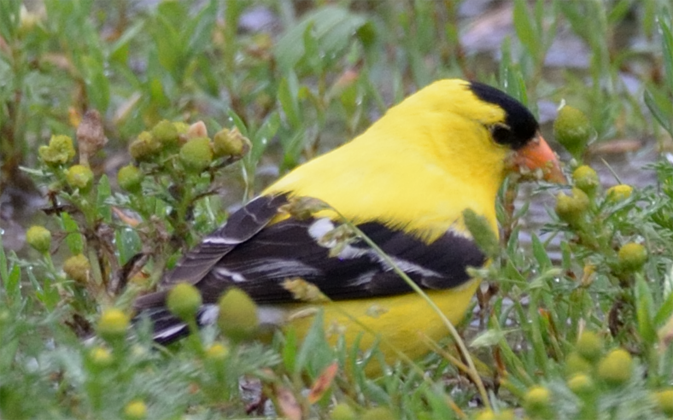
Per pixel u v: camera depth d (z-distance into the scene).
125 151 13.41
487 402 7.63
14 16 12.84
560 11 14.98
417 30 14.71
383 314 8.50
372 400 7.61
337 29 13.80
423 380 8.06
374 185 8.99
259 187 13.11
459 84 9.66
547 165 9.63
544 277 7.89
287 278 8.33
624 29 15.89
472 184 9.54
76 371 6.03
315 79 15.12
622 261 8.04
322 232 8.52
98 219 8.89
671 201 9.09
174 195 8.87
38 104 13.16
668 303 7.44
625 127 13.95
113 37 14.99
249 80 14.06
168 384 6.18
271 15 16.61
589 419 5.93
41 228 8.84
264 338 8.38
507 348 8.18
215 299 8.07
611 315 8.27
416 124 9.50
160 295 7.93
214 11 13.30
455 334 7.80
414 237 8.80
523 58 13.66
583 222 8.20
